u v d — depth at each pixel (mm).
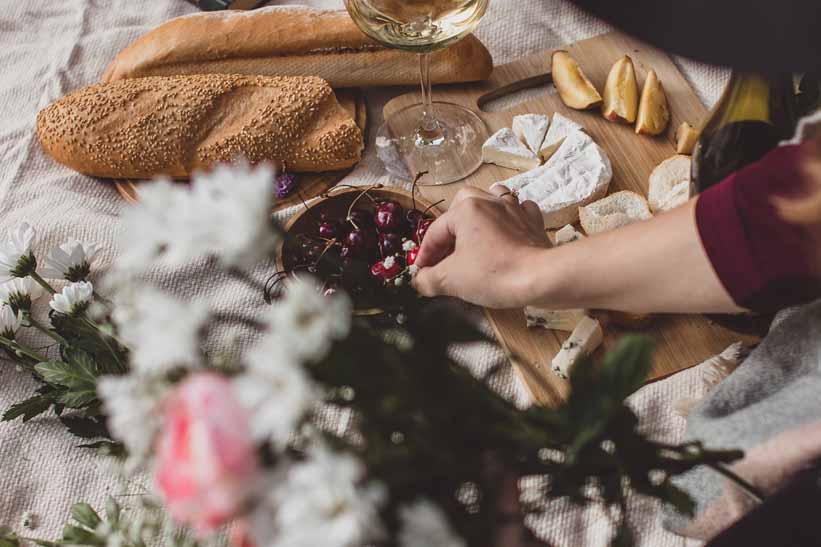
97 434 757
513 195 773
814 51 299
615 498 512
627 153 901
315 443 439
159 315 359
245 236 356
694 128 893
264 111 899
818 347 666
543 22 999
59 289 861
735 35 310
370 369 419
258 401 335
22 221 898
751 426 648
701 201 646
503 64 972
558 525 746
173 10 1037
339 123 902
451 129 934
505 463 460
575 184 866
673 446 506
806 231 619
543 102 945
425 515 353
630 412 469
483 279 719
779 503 609
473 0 823
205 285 854
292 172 913
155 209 365
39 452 790
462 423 441
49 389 778
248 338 825
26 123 967
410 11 820
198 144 901
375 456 416
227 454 329
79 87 998
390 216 846
